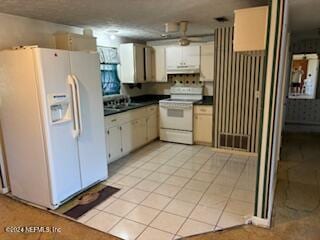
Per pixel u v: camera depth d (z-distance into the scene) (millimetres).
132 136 4293
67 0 2328
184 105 4613
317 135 5383
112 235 2135
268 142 2055
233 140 4195
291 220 2285
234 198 2703
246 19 2189
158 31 4227
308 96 5805
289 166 3586
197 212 2445
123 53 4727
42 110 2322
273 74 1941
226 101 4141
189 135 4695
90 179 2961
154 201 2678
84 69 2729
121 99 4641
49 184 2479
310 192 2812
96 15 2973
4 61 2410
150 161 3900
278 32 1878
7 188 2916
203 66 4746
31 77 2295
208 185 3033
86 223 2314
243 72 3912
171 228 2205
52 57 2350
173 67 5000
